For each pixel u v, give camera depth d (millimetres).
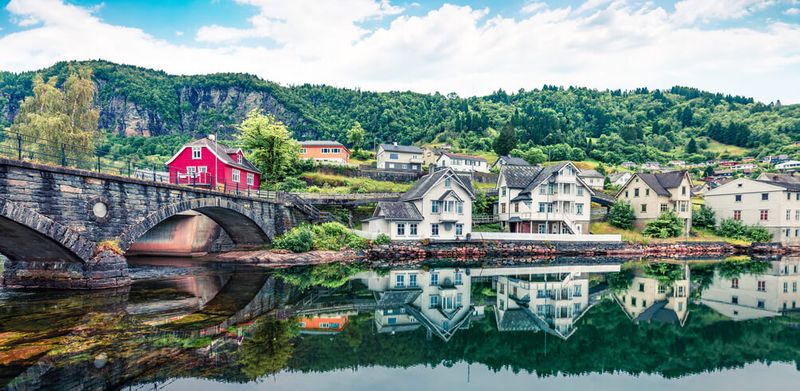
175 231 47625
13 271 25641
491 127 180125
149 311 20438
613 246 56031
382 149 105375
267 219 46062
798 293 29203
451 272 38500
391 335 18562
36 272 25281
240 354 15023
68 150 52344
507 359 15945
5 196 19594
